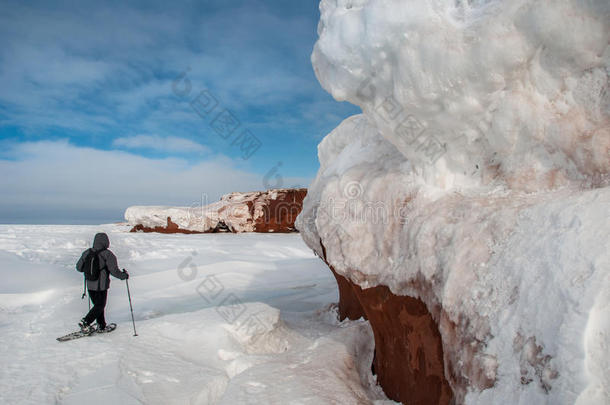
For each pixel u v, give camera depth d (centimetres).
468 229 212
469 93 223
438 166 273
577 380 124
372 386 348
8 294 679
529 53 203
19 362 350
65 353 373
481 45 204
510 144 229
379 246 296
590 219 156
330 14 276
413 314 255
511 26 198
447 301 199
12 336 432
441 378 222
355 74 263
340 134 493
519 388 144
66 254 1231
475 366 168
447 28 214
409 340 269
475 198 237
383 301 292
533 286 157
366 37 239
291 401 283
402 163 322
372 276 297
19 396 285
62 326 484
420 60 223
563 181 207
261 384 312
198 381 332
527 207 194
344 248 326
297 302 755
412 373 270
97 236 457
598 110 196
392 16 223
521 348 150
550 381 133
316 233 443
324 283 935
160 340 424
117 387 306
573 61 199
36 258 1117
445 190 267
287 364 360
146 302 721
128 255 1247
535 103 215
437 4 218
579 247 150
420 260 238
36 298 697
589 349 128
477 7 219
